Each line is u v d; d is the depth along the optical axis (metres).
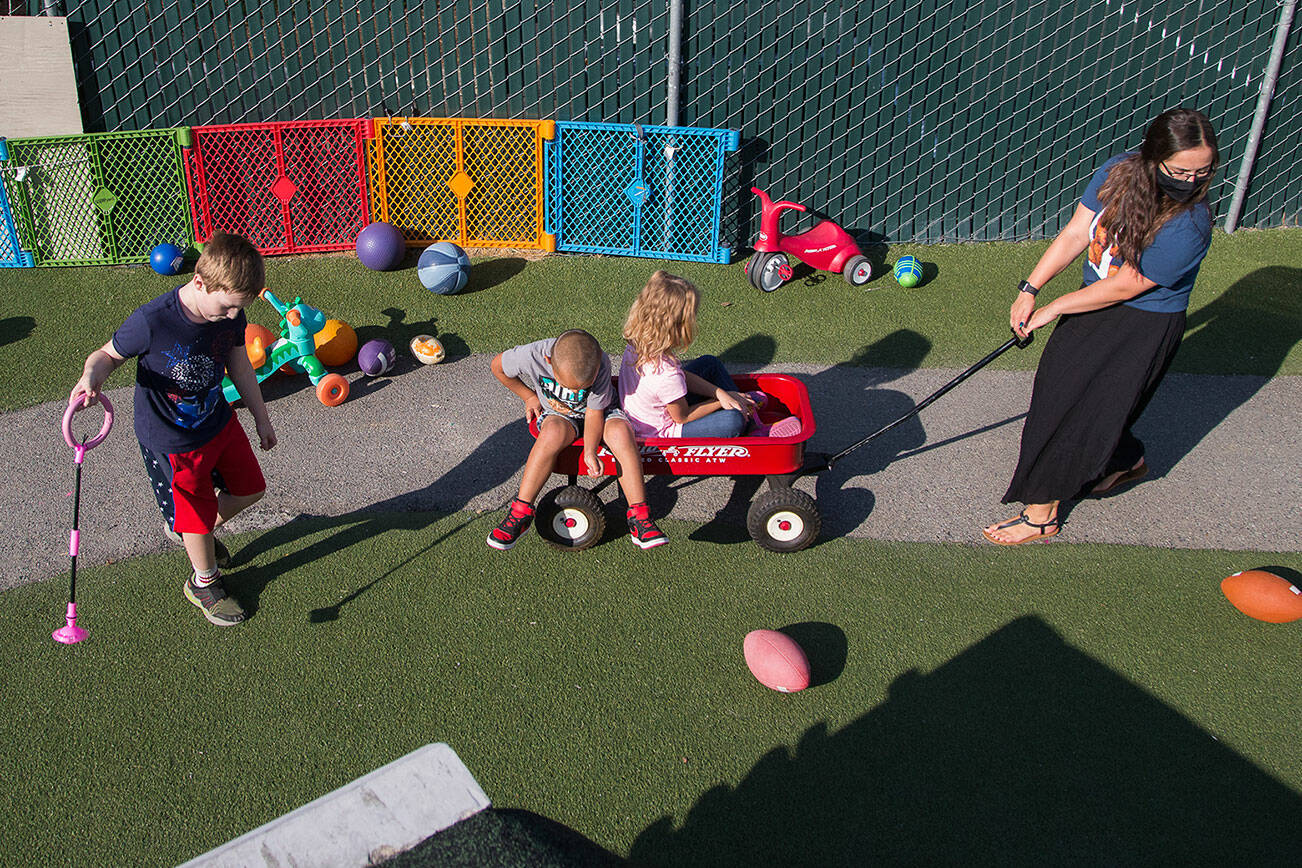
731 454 4.13
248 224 7.14
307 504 4.70
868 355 6.15
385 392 5.72
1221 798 3.15
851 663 3.72
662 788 3.20
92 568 4.22
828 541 4.45
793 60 7.03
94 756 3.31
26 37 6.60
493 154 7.09
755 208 7.46
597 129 6.92
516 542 4.42
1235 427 5.32
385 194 7.05
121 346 3.34
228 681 3.63
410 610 4.00
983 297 6.86
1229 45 7.11
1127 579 4.18
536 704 3.53
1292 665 3.70
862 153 7.36
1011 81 7.16
